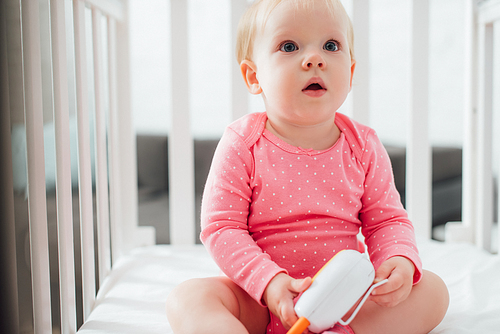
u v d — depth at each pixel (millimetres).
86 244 1021
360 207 826
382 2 1935
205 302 659
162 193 2004
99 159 1164
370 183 833
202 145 1971
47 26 888
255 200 785
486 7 1344
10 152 752
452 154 1900
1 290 758
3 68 738
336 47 777
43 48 891
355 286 612
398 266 702
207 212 781
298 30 755
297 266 766
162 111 2002
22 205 771
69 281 897
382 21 1940
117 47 1374
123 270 1215
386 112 1957
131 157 1417
